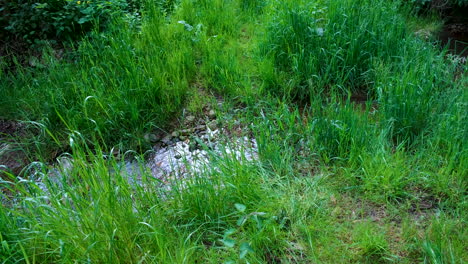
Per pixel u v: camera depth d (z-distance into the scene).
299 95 4.07
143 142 3.69
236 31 5.02
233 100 4.07
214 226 2.63
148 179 3.03
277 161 3.09
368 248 2.42
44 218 2.40
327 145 3.20
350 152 3.03
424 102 3.38
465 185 2.81
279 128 3.43
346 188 2.87
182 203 2.71
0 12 4.69
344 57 4.20
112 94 3.90
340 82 3.98
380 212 2.72
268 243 2.49
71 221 2.43
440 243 2.36
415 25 5.41
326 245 2.48
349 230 2.58
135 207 2.60
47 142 3.73
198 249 2.49
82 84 3.93
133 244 2.36
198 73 4.43
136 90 3.89
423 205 2.75
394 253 2.42
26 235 2.38
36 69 4.36
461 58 4.40
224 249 2.49
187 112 4.00
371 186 2.84
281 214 2.67
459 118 3.11
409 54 4.20
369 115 3.61
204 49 4.59
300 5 4.66
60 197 2.56
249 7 5.53
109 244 2.31
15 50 4.66
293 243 2.51
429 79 3.62
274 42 4.42
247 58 4.57
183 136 3.75
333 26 4.33
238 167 2.89
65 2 4.79
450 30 5.49
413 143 3.15
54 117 3.85
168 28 4.84
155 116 3.94
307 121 3.50
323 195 2.83
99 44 4.48
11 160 3.61
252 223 2.57
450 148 2.96
